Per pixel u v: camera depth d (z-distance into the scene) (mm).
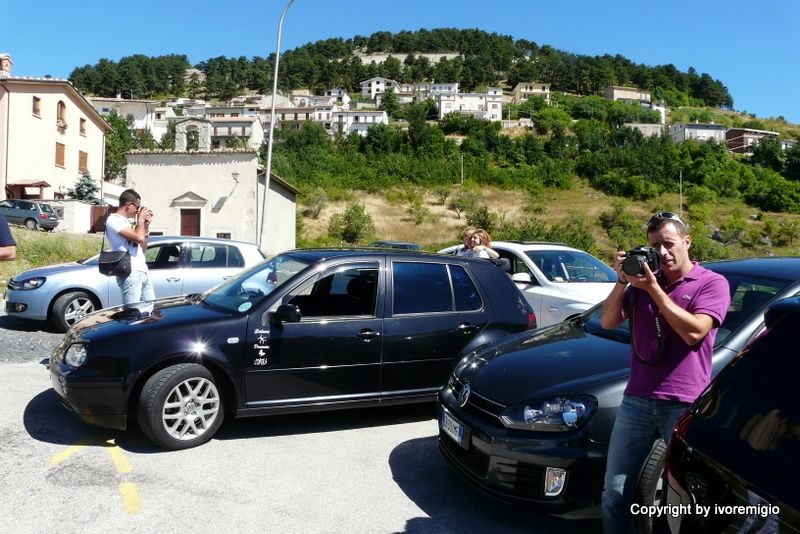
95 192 37750
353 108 150125
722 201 78938
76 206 30984
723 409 1940
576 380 3477
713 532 1724
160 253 8734
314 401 4703
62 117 37750
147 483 3785
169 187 27766
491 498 3684
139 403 4238
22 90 35312
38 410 5023
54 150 37156
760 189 81438
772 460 1686
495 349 4258
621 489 2723
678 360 2629
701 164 89750
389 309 4992
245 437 4715
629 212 67250
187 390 4371
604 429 3234
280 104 142000
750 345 2039
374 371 4875
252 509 3523
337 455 4434
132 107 113688
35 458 4066
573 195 77562
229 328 4480
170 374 4277
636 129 111500
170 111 122250
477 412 3654
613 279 8539
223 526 3305
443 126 118062
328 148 87500
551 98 166250
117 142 68312
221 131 106125
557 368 3668
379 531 3355
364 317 4906
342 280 5023
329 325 4754
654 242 2711
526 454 3289
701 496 1814
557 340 4203
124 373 4203
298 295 4910
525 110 149125
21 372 6156
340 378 4773
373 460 4371
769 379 1885
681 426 2053
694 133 138125
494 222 43062
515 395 3512
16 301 8133
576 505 3201
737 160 107062
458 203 63156
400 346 4949
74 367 4250
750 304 3834
